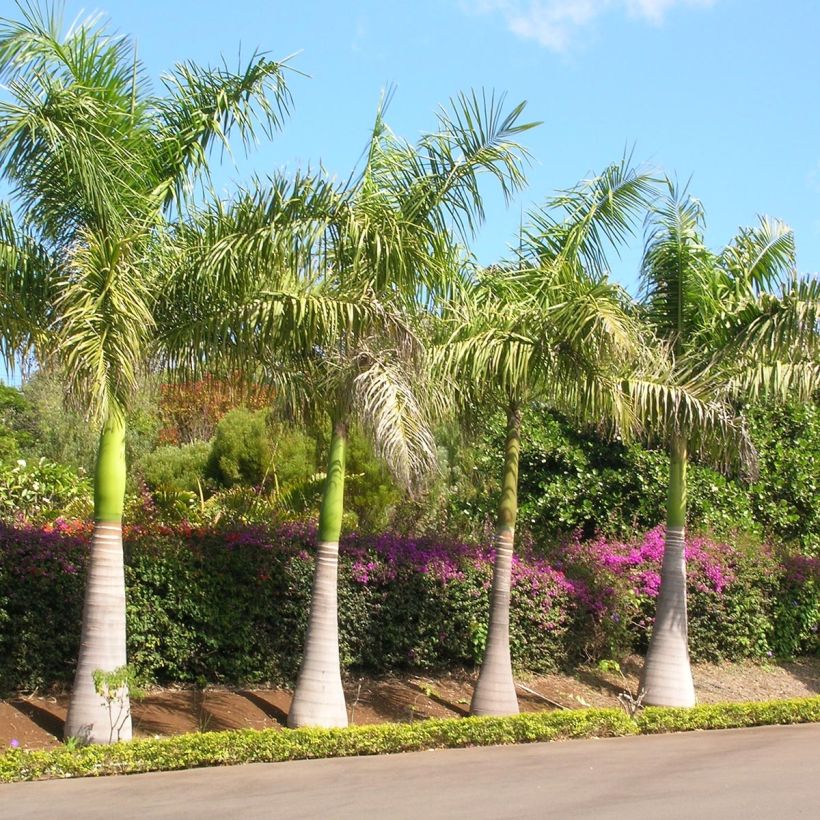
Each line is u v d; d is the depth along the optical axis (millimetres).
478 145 10031
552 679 13344
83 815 6234
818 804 6543
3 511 14820
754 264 12984
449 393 10602
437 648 12617
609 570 14508
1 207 8570
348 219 9125
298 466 17391
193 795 6930
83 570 10188
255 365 9672
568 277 11109
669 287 12789
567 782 7465
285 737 8688
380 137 10023
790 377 12055
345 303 9094
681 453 12742
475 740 9773
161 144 9203
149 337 8906
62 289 8344
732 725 11641
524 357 10398
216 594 10914
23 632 9805
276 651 11422
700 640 15078
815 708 12320
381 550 12297
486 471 17984
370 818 6121
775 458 18500
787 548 17594
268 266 8984
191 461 18547
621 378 11250
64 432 22391
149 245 8953
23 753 7656
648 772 7957
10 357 8633
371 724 10273
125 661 8766
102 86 8781
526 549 14312
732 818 6090
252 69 9398
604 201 11727
